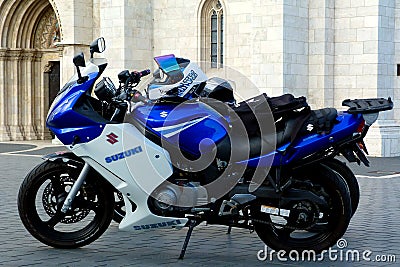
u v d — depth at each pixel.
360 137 7.33
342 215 7.42
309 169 7.50
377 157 20.98
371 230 9.16
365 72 22.05
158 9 26.17
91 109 7.55
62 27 26.83
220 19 25.25
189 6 25.56
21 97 29.88
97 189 7.82
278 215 7.31
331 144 7.28
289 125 7.34
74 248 7.91
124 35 25.44
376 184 14.40
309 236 8.17
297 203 7.28
